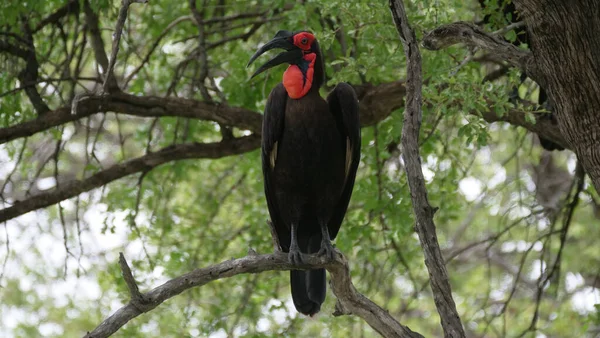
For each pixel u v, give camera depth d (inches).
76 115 451.8
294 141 342.0
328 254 308.8
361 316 316.2
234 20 544.4
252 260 302.7
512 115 417.4
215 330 488.4
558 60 288.5
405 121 283.4
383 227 473.4
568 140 300.2
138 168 471.5
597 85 285.0
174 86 491.2
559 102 295.4
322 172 346.3
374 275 520.4
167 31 496.7
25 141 467.5
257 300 487.5
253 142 473.1
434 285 277.0
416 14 377.1
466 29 307.1
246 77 470.9
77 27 472.7
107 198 517.7
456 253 512.4
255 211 524.4
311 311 340.8
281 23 471.8
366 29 383.2
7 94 448.8
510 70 338.0
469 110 346.6
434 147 496.1
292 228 355.3
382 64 396.8
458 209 524.1
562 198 669.3
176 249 537.3
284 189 352.5
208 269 295.0
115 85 454.6
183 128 522.6
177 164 520.4
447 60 379.6
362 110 438.9
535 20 288.2
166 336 516.1
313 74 346.6
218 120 459.5
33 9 453.4
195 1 508.4
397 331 312.3
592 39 282.5
